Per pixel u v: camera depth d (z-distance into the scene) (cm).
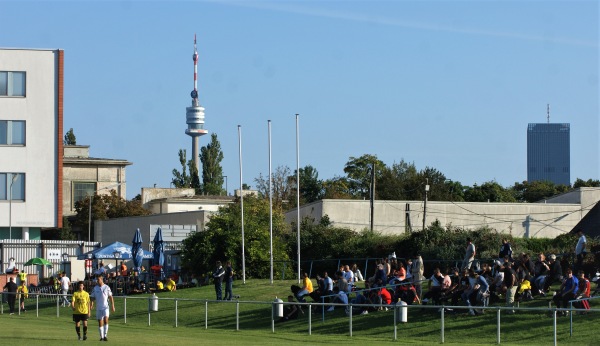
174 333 3959
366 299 4378
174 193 12538
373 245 6725
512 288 4000
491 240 5862
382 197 11631
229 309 4822
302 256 7031
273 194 12250
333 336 3825
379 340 3634
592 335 3547
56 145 7750
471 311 3959
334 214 7994
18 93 7700
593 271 4438
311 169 14088
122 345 3064
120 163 12238
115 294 5856
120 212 11262
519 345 3456
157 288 5866
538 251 6203
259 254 6234
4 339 3225
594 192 8369
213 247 6169
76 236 11506
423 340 3697
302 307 4522
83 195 12094
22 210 7650
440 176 11931
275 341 3488
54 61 7769
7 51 7669
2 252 7375
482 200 11744
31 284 6638
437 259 5862
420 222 8062
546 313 3862
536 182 13625
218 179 15638
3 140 7650
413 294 4250
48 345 2972
